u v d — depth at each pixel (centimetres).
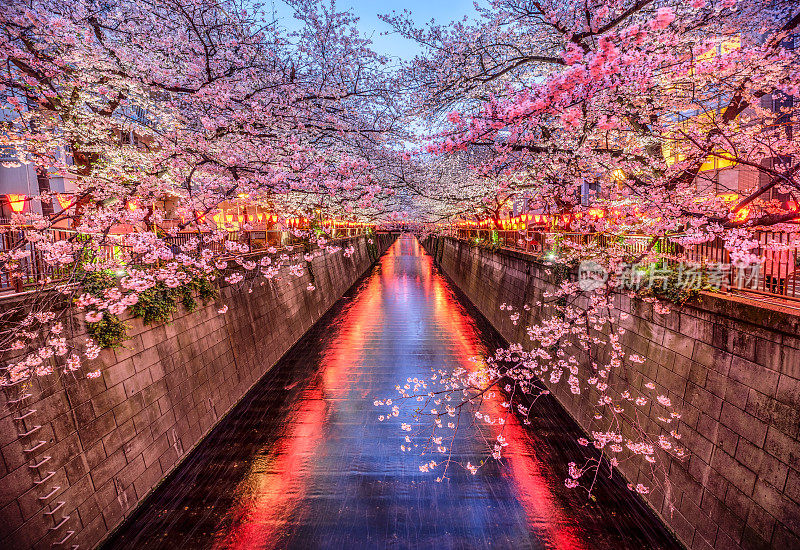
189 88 752
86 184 810
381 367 1353
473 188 1802
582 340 934
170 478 764
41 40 732
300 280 1909
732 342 529
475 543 611
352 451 854
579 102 430
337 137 1005
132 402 704
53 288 537
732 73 603
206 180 834
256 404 1082
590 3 603
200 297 979
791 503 425
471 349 1550
